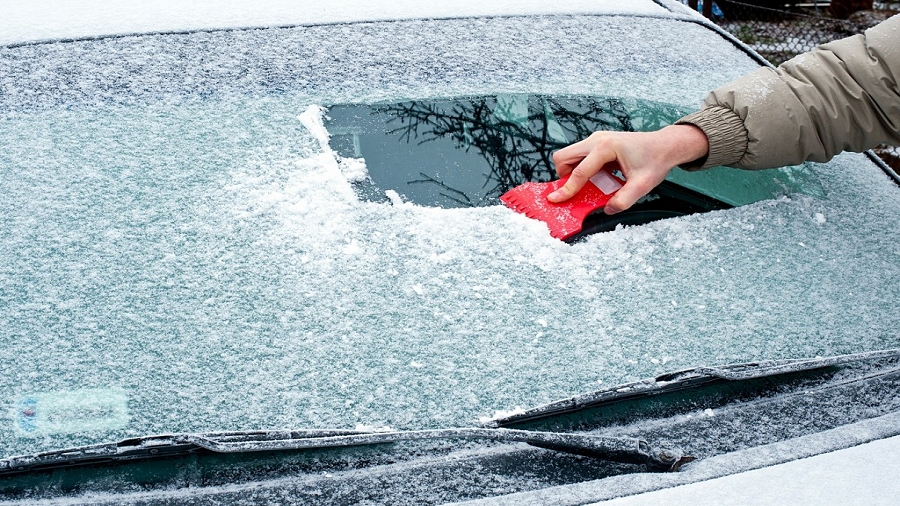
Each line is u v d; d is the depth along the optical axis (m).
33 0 1.96
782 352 1.38
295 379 1.24
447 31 1.98
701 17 2.26
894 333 1.44
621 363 1.32
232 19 1.93
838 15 5.38
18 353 1.22
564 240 1.53
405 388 1.25
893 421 1.25
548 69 1.89
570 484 1.13
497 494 1.13
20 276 1.31
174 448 1.13
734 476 1.14
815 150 1.68
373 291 1.37
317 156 1.58
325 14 1.99
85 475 1.12
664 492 1.11
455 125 1.71
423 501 1.12
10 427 1.15
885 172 1.90
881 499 1.09
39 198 1.43
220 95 1.68
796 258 1.57
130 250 1.37
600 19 2.14
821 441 1.21
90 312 1.28
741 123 1.63
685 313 1.42
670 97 1.87
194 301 1.31
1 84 1.64
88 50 1.77
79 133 1.56
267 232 1.43
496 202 1.58
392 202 1.53
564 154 1.61
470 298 1.38
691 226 1.61
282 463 1.17
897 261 1.59
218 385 1.22
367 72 1.80
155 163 1.52
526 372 1.29
